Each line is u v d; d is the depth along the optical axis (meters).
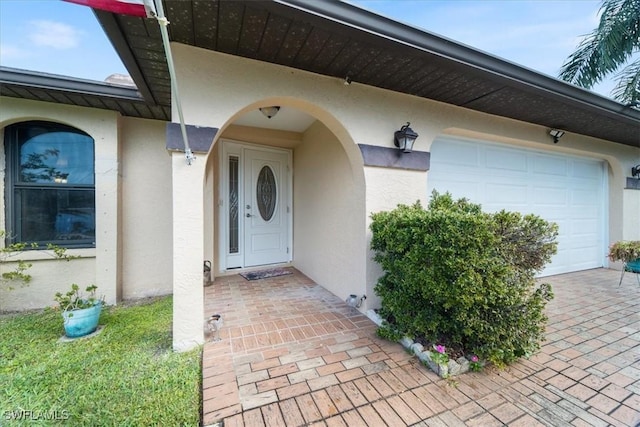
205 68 2.36
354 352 2.36
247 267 5.37
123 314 3.23
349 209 3.48
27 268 3.40
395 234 2.53
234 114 2.47
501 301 2.05
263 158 5.52
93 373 2.03
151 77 2.65
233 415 1.64
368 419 1.62
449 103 3.48
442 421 1.61
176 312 2.35
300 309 3.34
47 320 3.06
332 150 3.99
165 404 1.72
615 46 4.65
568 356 2.34
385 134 3.12
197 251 2.39
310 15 1.84
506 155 4.59
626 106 3.63
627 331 2.82
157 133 4.01
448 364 2.07
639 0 4.41
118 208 3.70
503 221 2.10
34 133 3.50
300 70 2.69
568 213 5.44
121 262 3.81
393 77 2.80
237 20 1.95
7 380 1.94
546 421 1.62
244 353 2.32
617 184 5.82
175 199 2.32
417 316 2.37
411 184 3.29
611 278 5.04
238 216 5.27
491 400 1.80
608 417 1.66
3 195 3.38
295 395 1.82
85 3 1.22
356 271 3.28
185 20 1.94
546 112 3.72
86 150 3.68
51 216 3.56
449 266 2.05
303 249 5.20
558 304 3.63
